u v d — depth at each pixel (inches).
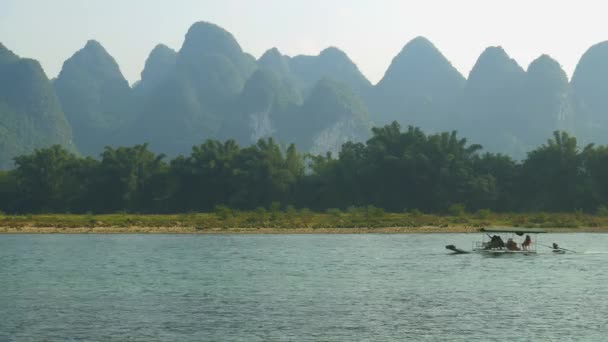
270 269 1598.2
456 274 1502.2
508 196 4370.1
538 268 1616.6
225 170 4485.7
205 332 900.6
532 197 4434.1
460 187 4269.2
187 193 4618.6
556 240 2549.2
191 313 1032.8
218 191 4584.2
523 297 1176.8
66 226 3134.8
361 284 1342.3
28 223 3243.1
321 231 2977.4
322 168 4751.5
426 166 4284.0
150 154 4773.6
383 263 1721.2
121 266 1654.8
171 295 1208.8
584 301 1133.7
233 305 1101.1
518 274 1503.4
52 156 4662.9
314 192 4594.0
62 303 1122.7
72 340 855.1
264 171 4480.8
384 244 2315.5
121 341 850.1
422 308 1072.2
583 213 4005.9
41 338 866.8
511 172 4466.0
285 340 855.7
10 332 899.4
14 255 1919.3
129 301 1141.7
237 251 2052.2
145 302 1132.5
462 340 853.2
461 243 2365.9
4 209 4685.0
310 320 978.1
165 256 1897.1
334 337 871.1
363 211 4057.6
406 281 1391.5
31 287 1307.8
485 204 4306.1
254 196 4468.5
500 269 1598.2
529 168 4414.4
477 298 1168.2
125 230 3016.7
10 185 4749.0
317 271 1563.7
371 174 4439.0
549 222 3324.3
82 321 971.3
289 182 4576.8
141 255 1925.4
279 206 4168.3
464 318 989.2
